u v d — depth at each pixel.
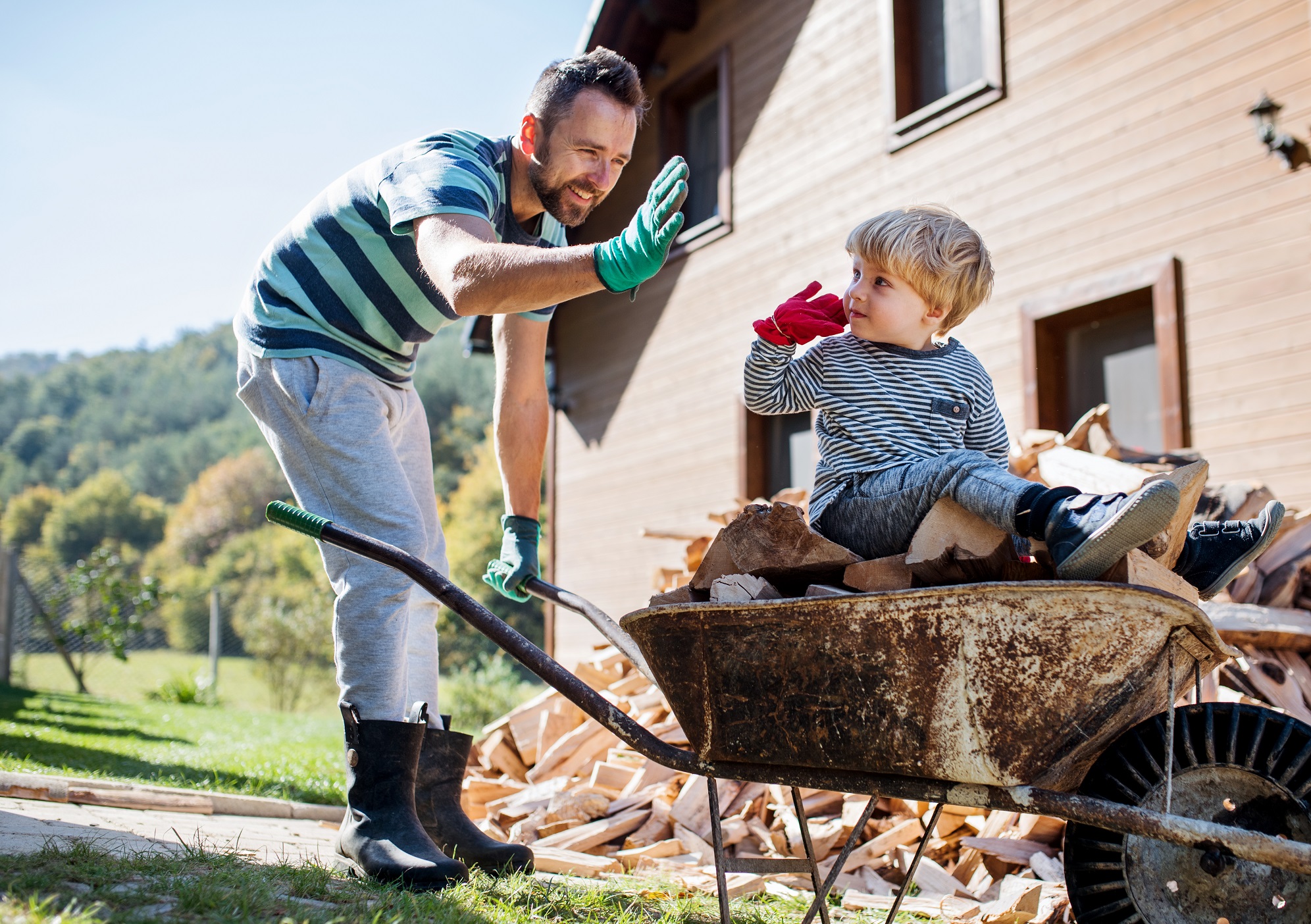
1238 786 1.99
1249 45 6.37
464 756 3.15
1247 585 4.29
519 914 2.30
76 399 109.38
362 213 2.81
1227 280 6.33
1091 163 7.24
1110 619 1.91
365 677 2.76
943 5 8.80
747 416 10.24
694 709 2.23
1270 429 6.02
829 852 3.69
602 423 12.30
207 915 1.93
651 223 2.15
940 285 2.39
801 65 10.03
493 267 2.29
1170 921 2.02
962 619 1.94
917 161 8.63
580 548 12.51
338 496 2.84
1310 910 1.97
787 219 9.99
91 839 2.68
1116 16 7.18
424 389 64.19
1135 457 5.15
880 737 2.04
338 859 2.76
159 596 17.02
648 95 12.06
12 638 14.95
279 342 2.88
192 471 88.88
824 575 2.24
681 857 3.76
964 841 3.53
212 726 9.73
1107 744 2.08
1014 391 7.59
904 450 2.36
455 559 37.97
